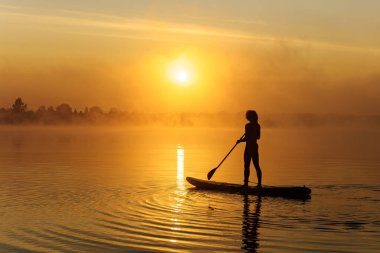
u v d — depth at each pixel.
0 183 17.22
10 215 11.75
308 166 24.25
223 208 12.60
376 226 10.64
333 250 8.97
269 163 26.23
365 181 17.91
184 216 11.61
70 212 12.08
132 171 21.41
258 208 12.63
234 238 9.72
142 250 8.97
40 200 13.73
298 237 9.80
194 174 20.52
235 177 19.73
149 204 13.12
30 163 25.11
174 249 9.02
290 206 12.90
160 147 43.34
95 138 65.88
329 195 14.70
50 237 9.80
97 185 16.73
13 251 8.91
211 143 52.69
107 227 10.55
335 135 84.06
